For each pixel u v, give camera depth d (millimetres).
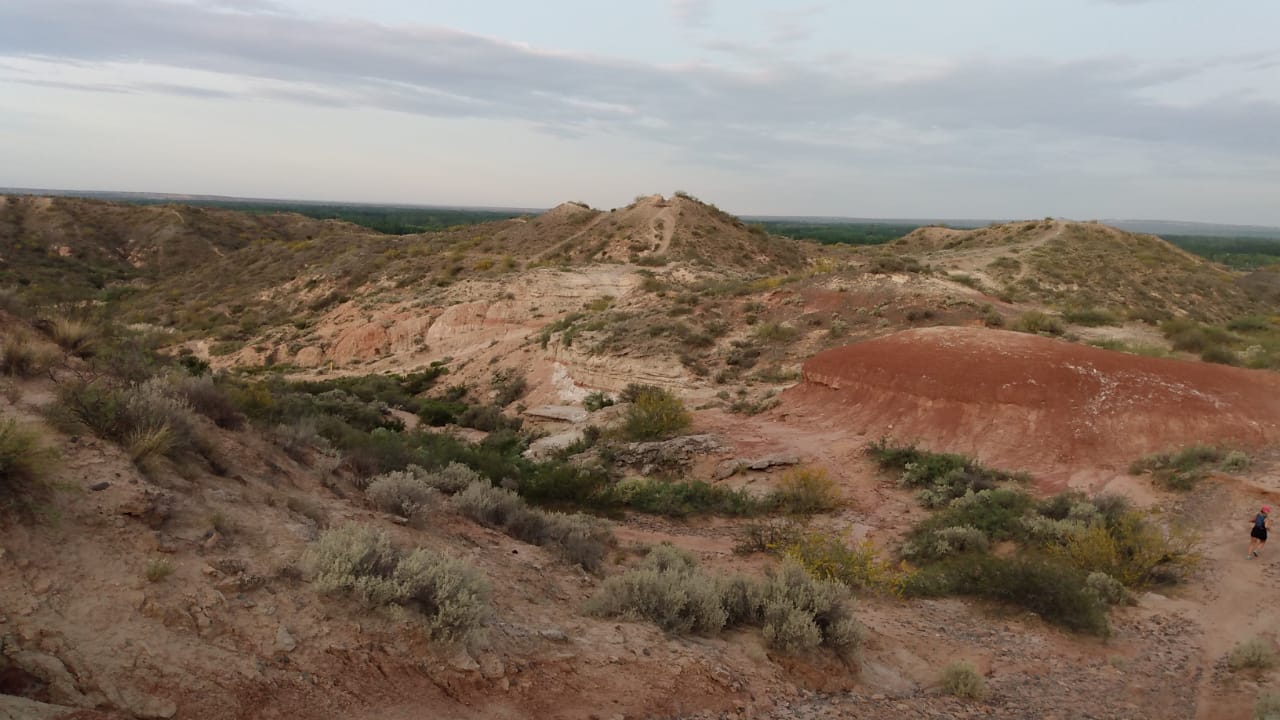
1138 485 14508
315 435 9805
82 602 4047
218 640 4223
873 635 7949
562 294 50500
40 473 4711
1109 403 17391
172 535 5012
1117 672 7453
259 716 3814
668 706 5254
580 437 22469
